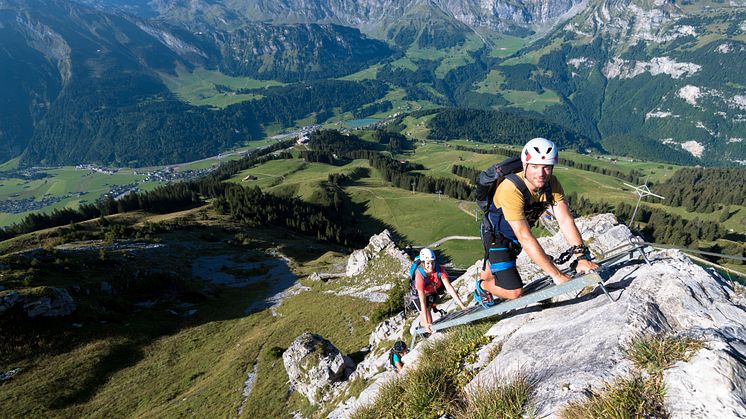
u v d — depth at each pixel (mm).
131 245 108500
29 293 59125
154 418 42219
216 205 176125
